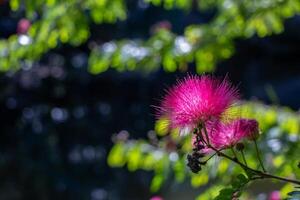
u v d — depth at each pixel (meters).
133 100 14.12
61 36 4.34
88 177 14.41
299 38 14.10
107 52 4.64
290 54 14.48
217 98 2.01
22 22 4.61
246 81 14.38
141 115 14.07
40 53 4.44
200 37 4.73
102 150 14.36
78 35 4.34
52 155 14.33
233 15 4.77
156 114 2.07
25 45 4.39
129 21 13.19
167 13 13.25
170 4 4.22
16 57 4.43
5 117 14.10
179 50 4.65
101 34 13.41
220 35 4.76
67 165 14.42
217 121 2.05
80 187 14.37
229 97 2.03
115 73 13.80
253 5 4.71
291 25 13.94
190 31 4.86
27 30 4.59
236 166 3.26
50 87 13.98
